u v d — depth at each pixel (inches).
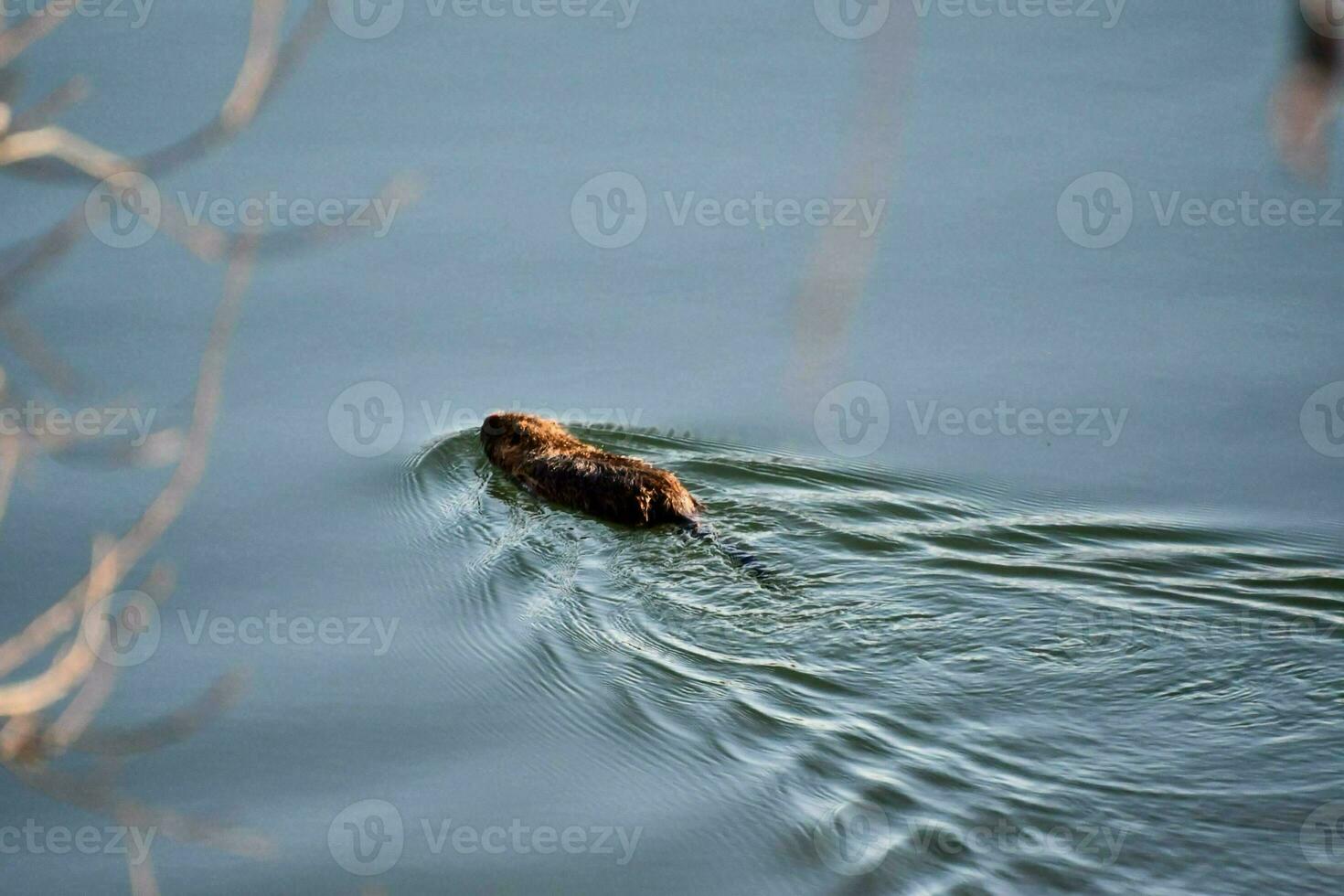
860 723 1044.5
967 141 1998.0
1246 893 838.5
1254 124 1998.0
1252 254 1739.7
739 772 1005.2
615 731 1071.6
